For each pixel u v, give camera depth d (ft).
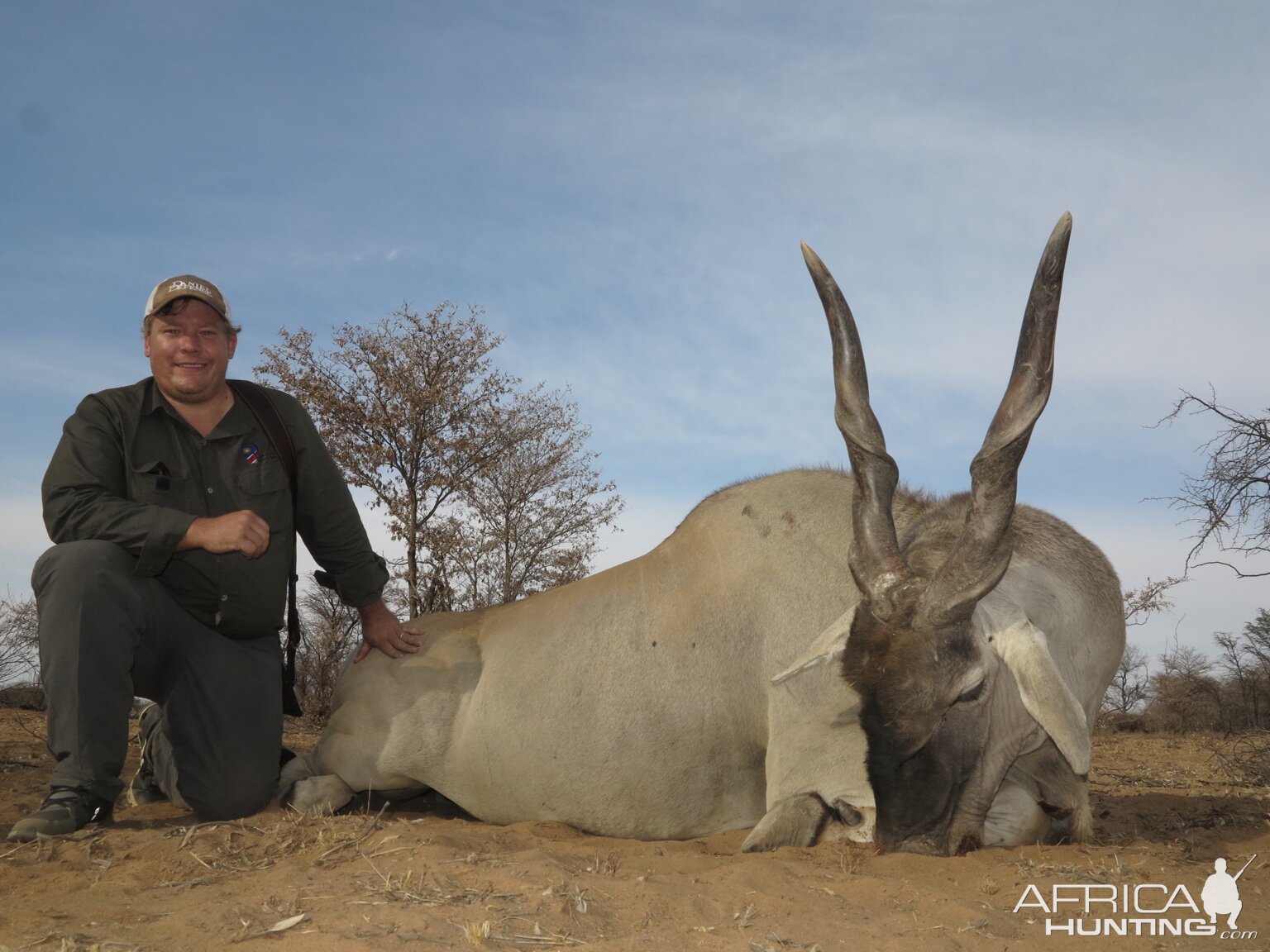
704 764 8.81
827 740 8.18
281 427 8.82
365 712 9.44
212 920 5.51
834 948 5.24
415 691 9.39
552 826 8.84
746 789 8.91
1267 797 11.07
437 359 21.22
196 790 8.58
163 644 8.48
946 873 6.83
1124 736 20.92
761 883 6.26
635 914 5.67
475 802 9.28
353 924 5.39
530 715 8.96
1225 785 12.48
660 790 8.83
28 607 18.65
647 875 6.54
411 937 5.17
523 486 21.77
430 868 6.47
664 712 8.77
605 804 8.89
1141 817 9.73
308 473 9.01
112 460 8.36
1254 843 8.24
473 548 20.92
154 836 7.57
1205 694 22.84
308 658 19.97
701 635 8.83
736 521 9.17
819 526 8.86
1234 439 14.93
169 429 8.54
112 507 7.99
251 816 8.35
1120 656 8.93
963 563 6.95
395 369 20.88
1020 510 8.87
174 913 5.67
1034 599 7.97
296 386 20.51
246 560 8.48
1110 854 7.52
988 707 7.51
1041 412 6.86
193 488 8.50
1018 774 8.17
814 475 9.26
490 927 5.35
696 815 8.91
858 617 7.33
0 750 12.89
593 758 8.82
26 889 6.44
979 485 6.95
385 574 9.68
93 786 7.86
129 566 8.09
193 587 8.43
